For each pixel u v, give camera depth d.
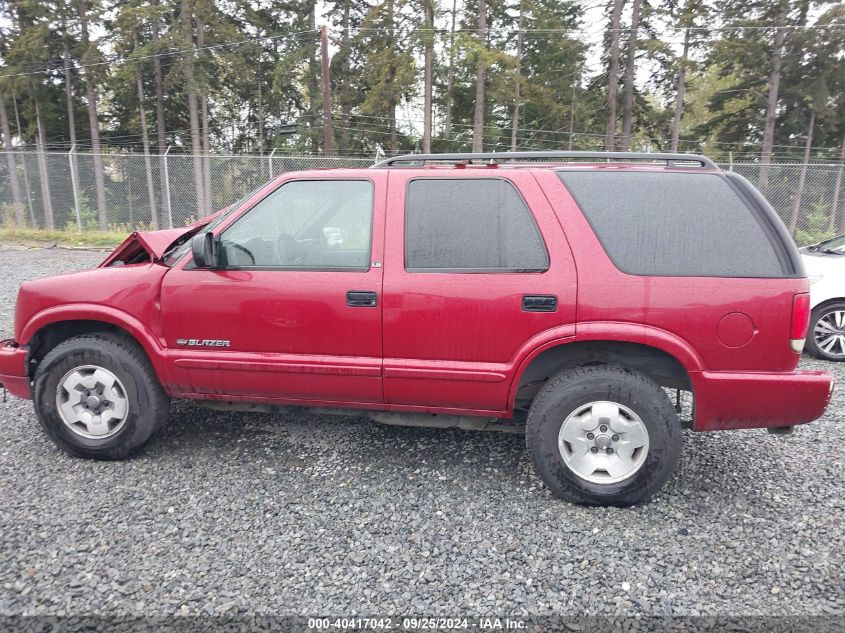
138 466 3.55
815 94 29.64
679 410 3.33
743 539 2.86
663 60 30.47
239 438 4.00
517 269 3.10
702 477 3.52
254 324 3.33
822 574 2.59
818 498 3.26
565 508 3.14
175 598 2.38
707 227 3.00
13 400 4.62
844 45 29.41
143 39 35.06
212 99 40.03
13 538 2.78
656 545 2.80
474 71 32.25
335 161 16.47
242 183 16.78
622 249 3.03
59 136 38.69
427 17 28.95
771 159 31.66
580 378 3.04
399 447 3.90
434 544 2.80
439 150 34.88
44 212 17.98
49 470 3.47
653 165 3.22
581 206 3.11
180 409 4.52
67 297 3.50
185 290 3.38
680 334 2.95
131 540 2.78
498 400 3.20
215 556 2.67
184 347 3.42
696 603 2.39
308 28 38.16
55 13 32.34
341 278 3.23
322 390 3.36
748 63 29.20
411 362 3.22
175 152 39.88
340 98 36.09
